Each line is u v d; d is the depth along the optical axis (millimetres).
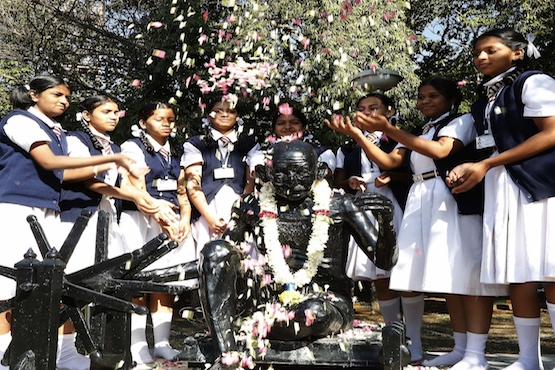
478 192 3721
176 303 4758
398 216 4371
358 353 2898
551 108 3316
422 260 3854
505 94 3541
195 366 3029
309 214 3168
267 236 3139
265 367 2969
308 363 2895
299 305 2896
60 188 3824
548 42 11852
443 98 4121
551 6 11562
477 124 3758
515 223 3393
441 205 3781
